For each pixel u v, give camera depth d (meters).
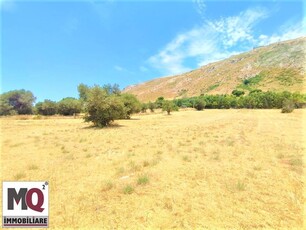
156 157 9.55
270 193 5.62
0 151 11.45
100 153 10.77
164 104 55.50
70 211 4.91
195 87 184.00
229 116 40.59
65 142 14.31
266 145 11.57
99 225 4.34
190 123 27.97
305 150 10.17
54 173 7.67
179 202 5.20
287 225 4.22
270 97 75.81
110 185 6.21
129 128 23.25
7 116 58.00
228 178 6.71
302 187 5.99
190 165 8.21
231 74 175.75
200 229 4.12
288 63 154.00
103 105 24.39
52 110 67.31
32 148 12.28
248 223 4.30
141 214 4.71
